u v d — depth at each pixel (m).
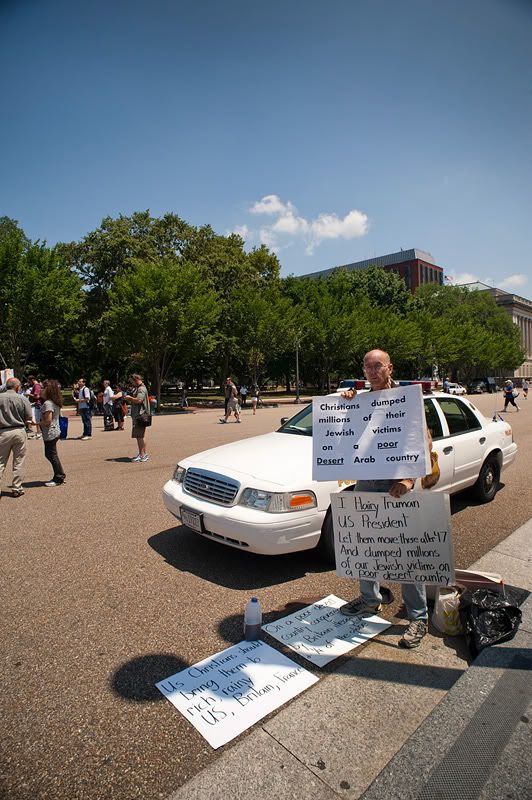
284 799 1.98
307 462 4.38
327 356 41.97
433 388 5.96
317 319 41.28
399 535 3.12
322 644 3.10
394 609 3.59
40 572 4.26
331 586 3.96
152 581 4.07
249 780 2.07
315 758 2.19
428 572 3.07
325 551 4.32
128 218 35.97
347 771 2.12
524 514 5.92
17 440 6.80
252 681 2.73
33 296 24.98
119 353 31.61
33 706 2.56
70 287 27.09
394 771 2.12
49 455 7.59
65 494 6.99
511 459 6.82
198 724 2.41
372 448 3.06
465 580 3.43
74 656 3.00
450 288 78.44
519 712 2.46
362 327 42.16
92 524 5.60
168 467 9.12
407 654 3.00
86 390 14.44
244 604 3.67
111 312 28.33
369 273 59.53
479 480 6.23
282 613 3.51
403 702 2.55
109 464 9.53
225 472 4.29
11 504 6.47
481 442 6.03
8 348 28.45
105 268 34.88
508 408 27.22
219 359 40.69
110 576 4.18
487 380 66.06
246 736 2.33
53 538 5.13
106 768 2.15
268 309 35.00
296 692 2.64
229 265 37.56
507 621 3.05
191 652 3.03
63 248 36.31
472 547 4.80
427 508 3.05
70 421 22.03
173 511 4.70
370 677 2.77
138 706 2.55
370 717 2.44
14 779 2.10
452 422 5.80
